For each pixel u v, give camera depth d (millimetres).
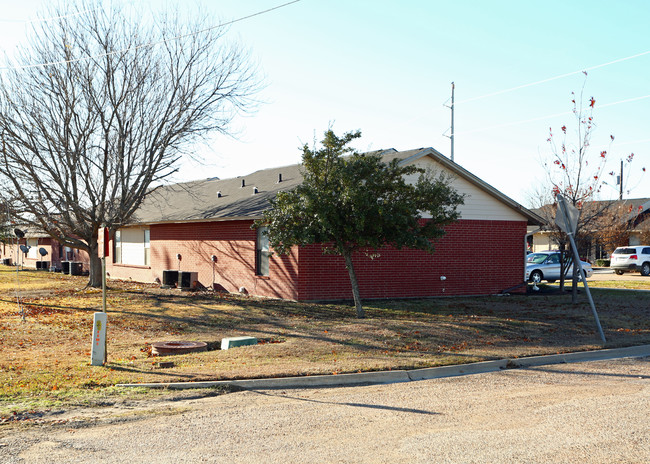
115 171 23625
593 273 41188
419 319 15758
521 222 23500
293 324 15109
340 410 7758
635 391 8648
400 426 6938
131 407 7945
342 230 15484
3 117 21641
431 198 16031
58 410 7703
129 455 5957
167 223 26672
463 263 22281
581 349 12117
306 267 19672
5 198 21938
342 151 15375
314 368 10078
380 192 15461
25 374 9633
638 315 16875
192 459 5828
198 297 21203
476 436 6457
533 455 5777
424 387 9242
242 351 11633
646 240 42250
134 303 19875
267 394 8773
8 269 43562
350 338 12969
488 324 14852
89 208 24391
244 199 24016
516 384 9359
